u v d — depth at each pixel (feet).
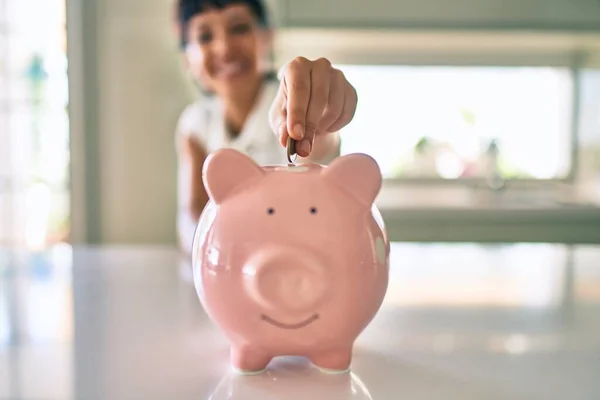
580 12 5.13
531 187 6.57
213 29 3.36
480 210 5.37
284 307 1.20
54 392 1.21
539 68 6.41
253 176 1.25
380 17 5.08
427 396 1.20
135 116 5.29
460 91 6.52
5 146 5.41
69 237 5.45
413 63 6.21
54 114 5.46
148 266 2.71
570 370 1.37
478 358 1.45
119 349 1.50
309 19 5.05
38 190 5.54
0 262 2.80
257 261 1.18
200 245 1.28
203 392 1.22
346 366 1.33
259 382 1.27
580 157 6.52
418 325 1.75
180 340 1.58
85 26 5.13
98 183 5.34
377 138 6.54
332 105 1.50
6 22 5.29
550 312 1.92
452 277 2.48
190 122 3.55
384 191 6.31
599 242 5.43
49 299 2.06
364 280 1.23
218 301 1.25
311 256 1.17
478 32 5.19
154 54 5.22
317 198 1.22
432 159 6.64
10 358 1.42
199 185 3.22
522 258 2.98
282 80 1.48
